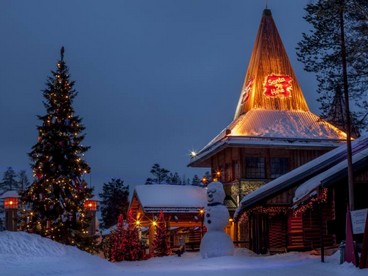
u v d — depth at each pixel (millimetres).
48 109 33469
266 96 44156
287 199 32875
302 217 33594
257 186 38875
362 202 28859
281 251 33281
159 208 41250
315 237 32781
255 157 39594
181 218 41625
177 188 43750
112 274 20094
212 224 30953
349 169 24484
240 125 41656
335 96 24953
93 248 33344
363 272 17547
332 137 41156
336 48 24016
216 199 31594
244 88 46750
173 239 48438
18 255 21266
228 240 30750
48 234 31969
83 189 33594
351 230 19891
